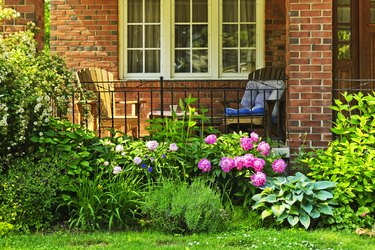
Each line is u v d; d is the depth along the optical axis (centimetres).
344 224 869
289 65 983
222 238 816
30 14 993
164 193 862
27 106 889
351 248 786
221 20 1296
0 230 830
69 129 937
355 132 924
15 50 935
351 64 1253
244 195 909
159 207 852
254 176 888
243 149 932
